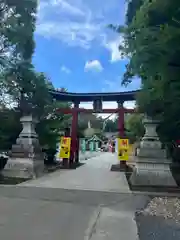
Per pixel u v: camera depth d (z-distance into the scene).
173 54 5.79
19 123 13.39
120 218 5.66
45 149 17.69
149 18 6.13
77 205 6.78
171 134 11.79
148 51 6.13
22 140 12.56
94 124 56.16
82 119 46.97
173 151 14.39
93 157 32.56
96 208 6.52
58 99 19.25
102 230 4.84
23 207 6.45
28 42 12.13
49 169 15.98
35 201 7.12
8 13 11.22
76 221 5.37
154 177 10.67
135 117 16.39
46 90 13.69
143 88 10.22
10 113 13.13
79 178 12.37
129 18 9.13
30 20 11.88
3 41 11.53
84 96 18.91
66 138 18.30
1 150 13.71
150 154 11.01
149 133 11.38
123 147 17.58
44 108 14.32
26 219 5.44
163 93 7.18
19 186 9.58
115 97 18.73
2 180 11.00
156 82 7.23
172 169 14.03
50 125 16.34
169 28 5.46
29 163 12.20
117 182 11.25
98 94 18.66
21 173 12.07
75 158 21.09
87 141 48.59
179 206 6.85
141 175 10.76
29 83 12.61
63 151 18.14
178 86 6.35
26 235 4.49
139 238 4.45
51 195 8.01
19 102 12.86
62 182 10.84
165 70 6.12
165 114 10.67
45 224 5.13
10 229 4.79
